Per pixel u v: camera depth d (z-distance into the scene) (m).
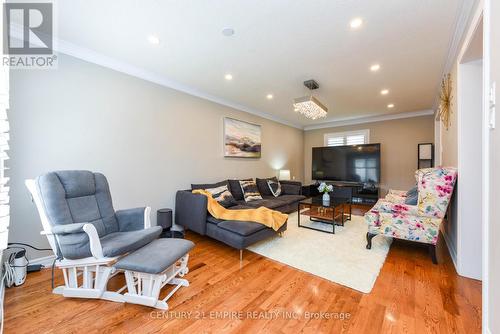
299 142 6.72
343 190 5.57
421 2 1.69
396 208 2.46
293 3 1.71
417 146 5.14
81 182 1.92
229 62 2.70
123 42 2.27
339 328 1.39
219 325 1.42
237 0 1.68
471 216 1.97
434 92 3.74
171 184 3.33
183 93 3.49
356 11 1.79
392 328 1.38
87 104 2.48
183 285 1.88
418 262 2.30
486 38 1.09
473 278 1.96
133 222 2.13
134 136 2.89
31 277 1.98
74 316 1.49
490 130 1.05
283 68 2.85
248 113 4.83
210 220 2.78
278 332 1.36
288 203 4.11
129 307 1.59
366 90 3.65
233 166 4.46
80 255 1.61
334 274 2.05
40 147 2.17
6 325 1.39
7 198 1.25
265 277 2.03
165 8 1.77
